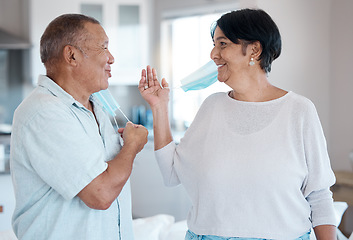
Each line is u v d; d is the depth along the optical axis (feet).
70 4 16.52
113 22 16.94
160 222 8.53
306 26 11.10
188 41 16.81
